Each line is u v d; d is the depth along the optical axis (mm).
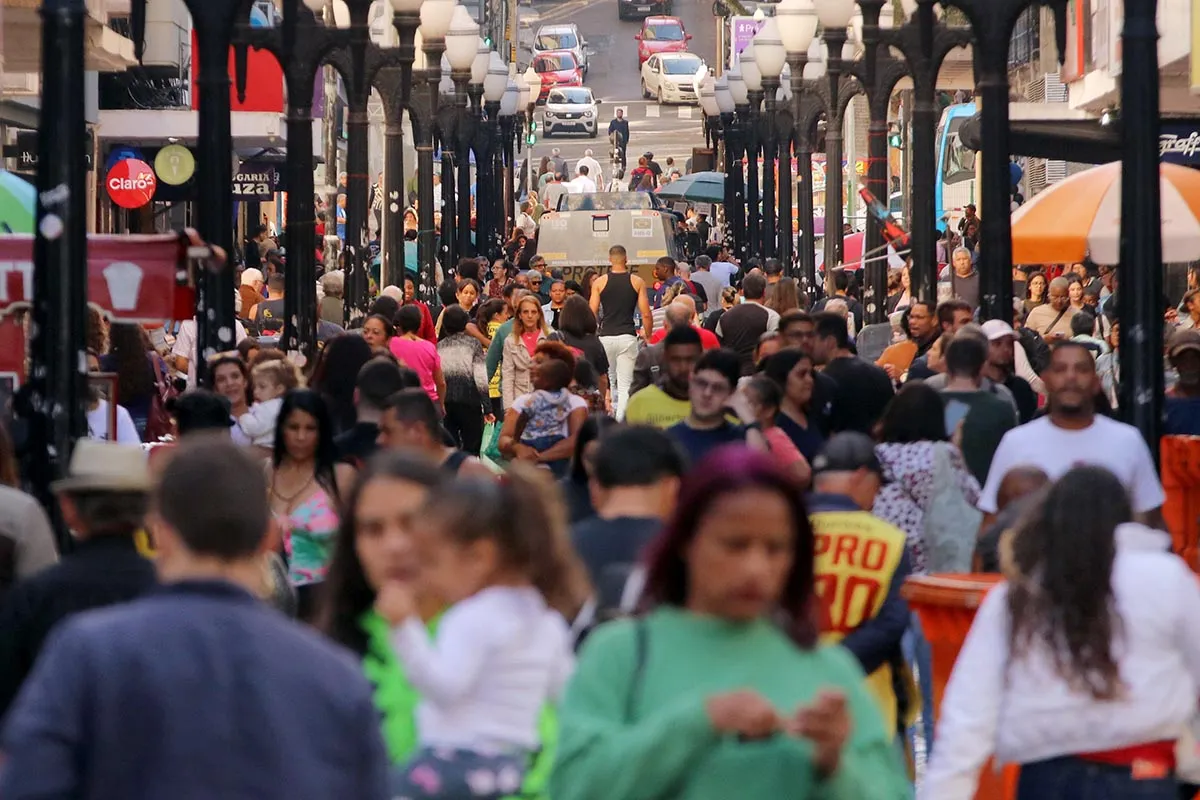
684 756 11078
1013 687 15336
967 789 15336
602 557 16891
